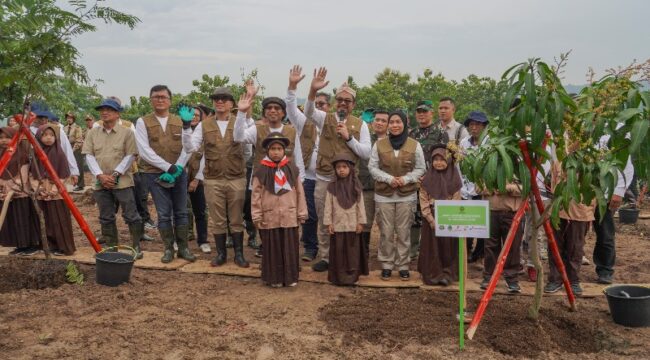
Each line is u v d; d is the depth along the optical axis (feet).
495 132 15.80
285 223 20.43
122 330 16.14
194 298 19.31
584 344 15.88
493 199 19.76
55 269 20.76
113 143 23.81
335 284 21.18
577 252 19.75
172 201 23.89
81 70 20.34
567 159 14.90
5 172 23.30
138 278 21.52
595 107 14.75
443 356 14.70
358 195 21.13
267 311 18.13
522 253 23.54
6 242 23.79
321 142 23.26
